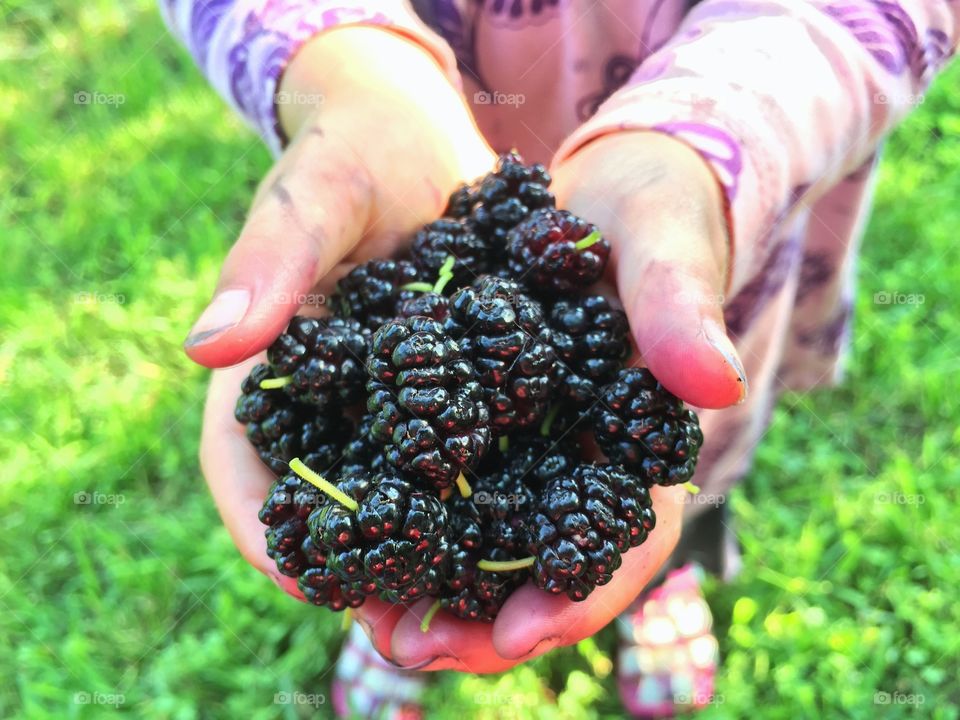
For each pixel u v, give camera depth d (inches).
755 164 4.7
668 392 4.5
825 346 7.6
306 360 4.7
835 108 5.1
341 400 4.8
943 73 11.8
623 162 5.0
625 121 5.1
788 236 5.7
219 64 6.0
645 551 4.9
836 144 5.2
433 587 4.3
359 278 5.2
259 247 4.7
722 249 4.7
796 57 5.0
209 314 4.5
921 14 5.2
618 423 4.5
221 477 5.4
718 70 4.9
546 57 6.5
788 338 7.5
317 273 5.0
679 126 4.8
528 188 5.3
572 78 6.5
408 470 4.3
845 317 7.5
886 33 5.1
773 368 7.0
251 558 5.1
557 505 4.3
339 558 4.2
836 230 6.6
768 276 5.9
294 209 5.0
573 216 4.8
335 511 4.2
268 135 6.2
